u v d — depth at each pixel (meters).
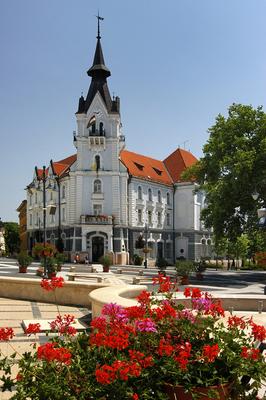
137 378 4.25
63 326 5.97
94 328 5.19
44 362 4.46
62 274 33.81
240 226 38.38
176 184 75.06
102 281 25.53
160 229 71.25
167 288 7.18
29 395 4.14
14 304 18.08
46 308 17.14
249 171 34.81
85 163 62.50
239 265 66.56
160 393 4.16
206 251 77.00
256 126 38.16
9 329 5.44
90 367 4.38
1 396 6.29
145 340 4.85
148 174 70.25
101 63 63.88
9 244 98.56
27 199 78.06
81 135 62.59
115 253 59.66
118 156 62.81
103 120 62.72
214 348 4.36
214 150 38.69
